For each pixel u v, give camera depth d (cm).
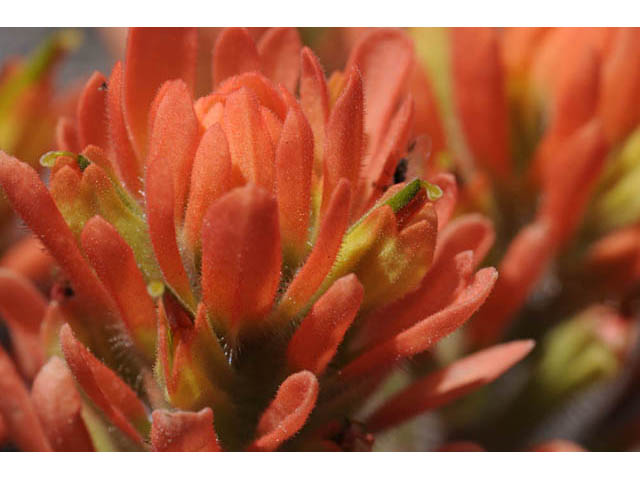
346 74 9
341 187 8
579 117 12
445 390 9
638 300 12
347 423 9
